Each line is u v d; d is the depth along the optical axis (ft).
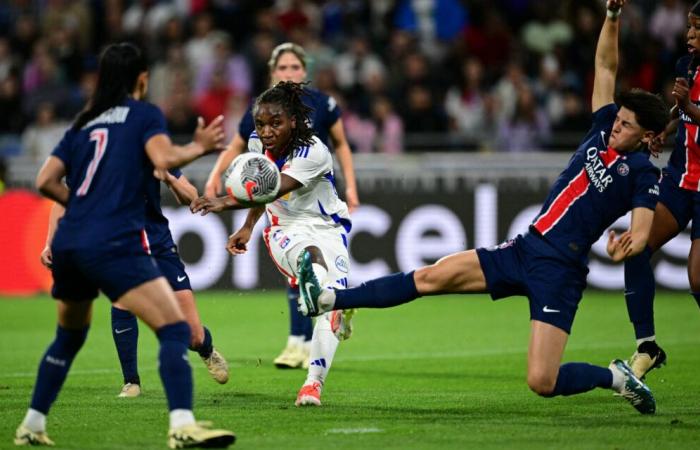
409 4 218.59
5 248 181.57
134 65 64.13
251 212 84.48
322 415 76.43
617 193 71.61
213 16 220.02
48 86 208.33
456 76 203.92
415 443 65.36
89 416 75.56
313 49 208.44
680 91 81.56
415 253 173.88
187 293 83.05
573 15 211.20
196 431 60.29
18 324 143.33
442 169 173.58
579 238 72.33
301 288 72.69
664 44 202.90
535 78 209.05
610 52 76.33
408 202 174.29
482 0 215.10
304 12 216.54
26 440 64.34
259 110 78.07
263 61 206.69
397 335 132.57
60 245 61.87
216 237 174.19
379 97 196.54
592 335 129.18
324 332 81.61
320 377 81.51
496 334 133.28
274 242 83.51
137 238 62.28
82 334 65.36
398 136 189.78
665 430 69.92
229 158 106.01
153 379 97.14
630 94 71.31
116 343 86.12
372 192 175.01
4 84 208.44
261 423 72.90
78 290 63.57
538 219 73.41
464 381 95.81
